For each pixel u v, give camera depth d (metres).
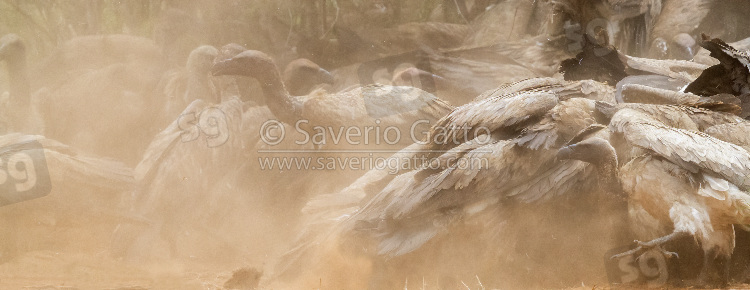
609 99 32.97
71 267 34.09
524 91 31.50
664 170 25.52
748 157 25.61
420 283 28.09
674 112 28.52
